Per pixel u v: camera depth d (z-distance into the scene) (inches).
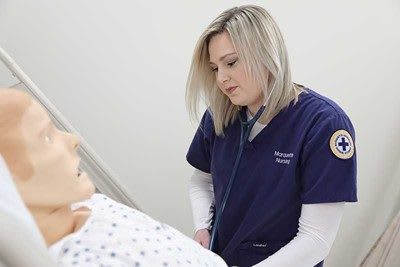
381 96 61.7
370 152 64.6
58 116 48.0
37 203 16.3
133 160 65.0
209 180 52.7
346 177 33.9
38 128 17.1
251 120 38.5
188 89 42.7
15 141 15.8
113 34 58.2
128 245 18.5
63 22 56.7
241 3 57.8
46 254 11.0
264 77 35.5
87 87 60.0
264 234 39.7
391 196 67.1
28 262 10.2
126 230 19.6
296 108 37.6
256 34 34.0
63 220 17.9
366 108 62.3
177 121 63.9
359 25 58.4
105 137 62.9
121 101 61.6
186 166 66.7
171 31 59.1
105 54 58.9
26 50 56.9
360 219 68.4
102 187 57.6
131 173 65.6
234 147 41.7
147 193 67.2
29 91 46.2
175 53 60.3
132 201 60.8
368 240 69.7
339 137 34.3
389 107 62.3
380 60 60.0
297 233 37.2
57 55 57.8
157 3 57.6
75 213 19.7
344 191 33.7
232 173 41.0
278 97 36.3
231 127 42.5
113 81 60.4
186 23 58.9
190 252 20.3
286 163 37.0
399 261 56.3
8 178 12.5
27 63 57.4
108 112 61.7
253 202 39.6
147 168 65.8
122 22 57.9
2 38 56.1
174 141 64.9
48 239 17.1
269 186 38.3
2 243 9.8
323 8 57.6
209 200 50.4
